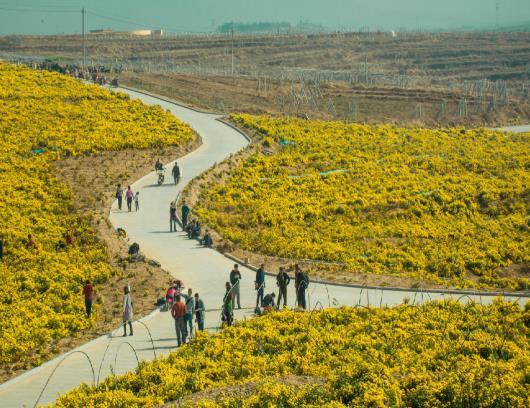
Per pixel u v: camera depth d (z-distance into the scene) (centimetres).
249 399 2881
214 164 9350
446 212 8756
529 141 13088
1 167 8362
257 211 7950
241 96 16525
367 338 3850
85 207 7594
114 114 11269
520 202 9200
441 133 12862
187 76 18562
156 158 9606
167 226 7094
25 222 6906
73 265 5750
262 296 4784
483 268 6750
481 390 2781
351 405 2786
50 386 3656
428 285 5712
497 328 4072
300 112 15462
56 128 10125
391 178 9744
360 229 7738
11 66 13212
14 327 4478
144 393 3256
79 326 4572
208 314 4762
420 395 2814
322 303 5059
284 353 3669
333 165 10100
